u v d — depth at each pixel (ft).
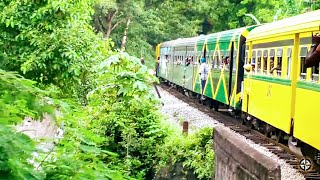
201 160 31.76
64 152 13.57
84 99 38.47
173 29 158.92
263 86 51.55
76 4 39.11
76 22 38.93
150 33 153.38
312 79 36.60
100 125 33.50
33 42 37.50
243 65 63.72
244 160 21.75
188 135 36.04
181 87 107.04
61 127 13.70
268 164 19.26
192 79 91.20
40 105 11.65
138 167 33.42
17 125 11.48
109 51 40.37
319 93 34.76
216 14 161.27
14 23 38.06
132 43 144.25
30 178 10.55
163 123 38.09
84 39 38.73
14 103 11.26
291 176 35.96
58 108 12.66
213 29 165.78
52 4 37.86
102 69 31.14
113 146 33.53
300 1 79.61
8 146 10.18
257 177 20.07
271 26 50.42
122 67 30.86
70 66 37.35
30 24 38.34
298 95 40.01
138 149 34.30
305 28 38.37
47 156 12.68
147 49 148.77
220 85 71.67
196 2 160.25
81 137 14.33
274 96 47.26
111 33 140.77
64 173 12.42
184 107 78.84
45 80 38.01
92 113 33.63
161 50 132.26
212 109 79.41
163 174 33.27
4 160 10.15
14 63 37.86
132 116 34.65
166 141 35.09
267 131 51.90
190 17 164.76
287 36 43.93
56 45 37.19
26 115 11.63
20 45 38.40
